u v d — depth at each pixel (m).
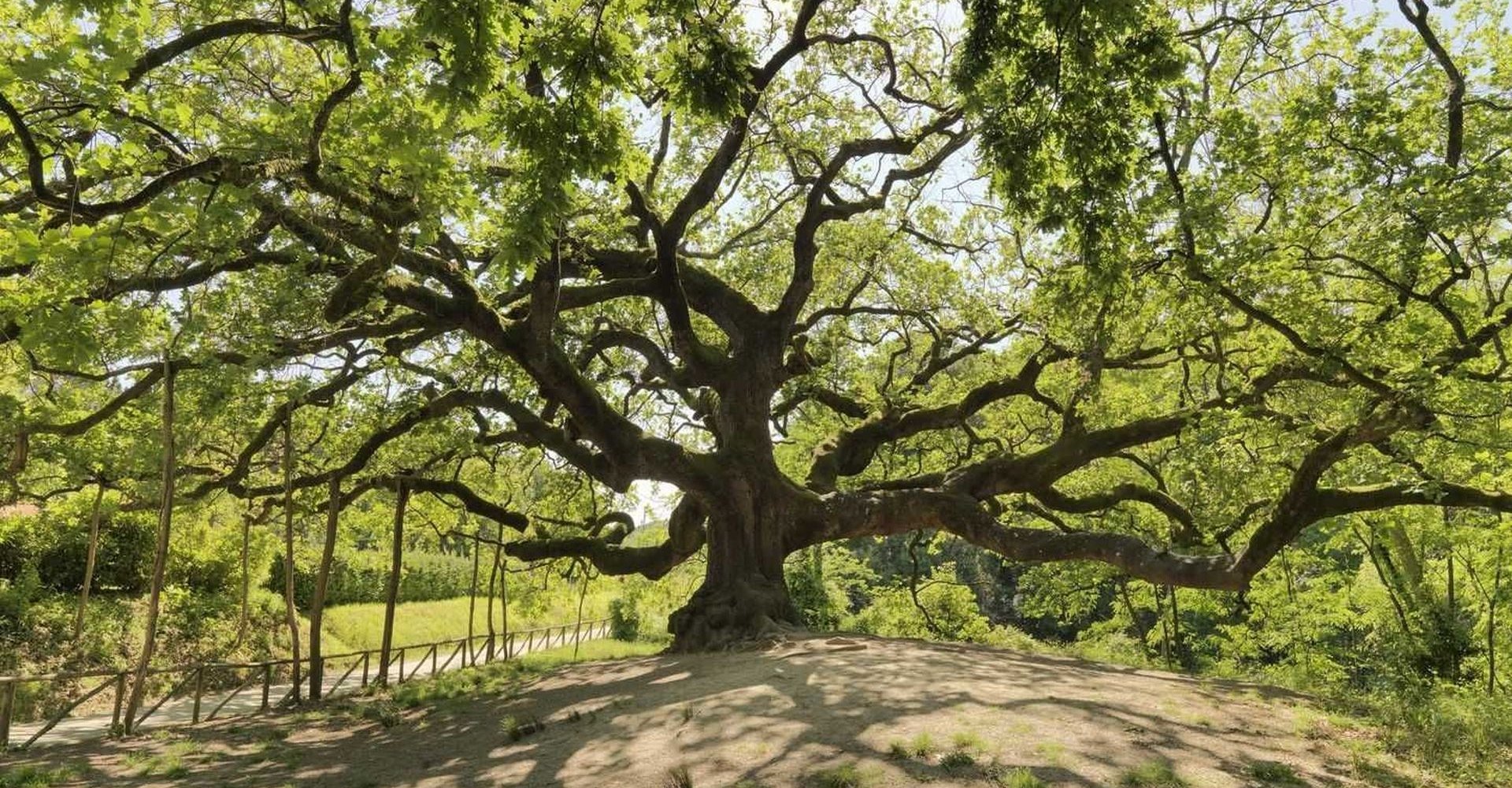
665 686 12.24
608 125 7.88
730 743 8.68
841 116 20.02
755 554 17.05
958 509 17.48
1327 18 14.12
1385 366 11.96
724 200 21.92
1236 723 9.31
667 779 7.88
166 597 26.88
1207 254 11.59
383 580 42.62
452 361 18.34
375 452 19.81
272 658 28.05
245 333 13.13
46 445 15.99
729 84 8.01
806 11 14.81
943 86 18.09
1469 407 11.35
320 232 11.56
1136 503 23.14
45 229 9.94
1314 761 7.98
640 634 40.34
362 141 10.09
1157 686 11.34
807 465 26.86
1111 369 18.89
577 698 12.67
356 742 12.11
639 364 24.19
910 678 10.95
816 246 19.19
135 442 16.20
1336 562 28.98
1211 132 12.42
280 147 9.72
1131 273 11.77
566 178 7.65
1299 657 25.28
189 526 25.78
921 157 21.62
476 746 10.58
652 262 18.25
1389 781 7.51
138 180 9.98
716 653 15.33
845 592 39.06
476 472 24.62
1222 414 13.42
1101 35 7.67
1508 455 12.70
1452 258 10.94
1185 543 17.59
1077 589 29.30
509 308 17.05
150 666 23.27
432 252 16.25
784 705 9.83
